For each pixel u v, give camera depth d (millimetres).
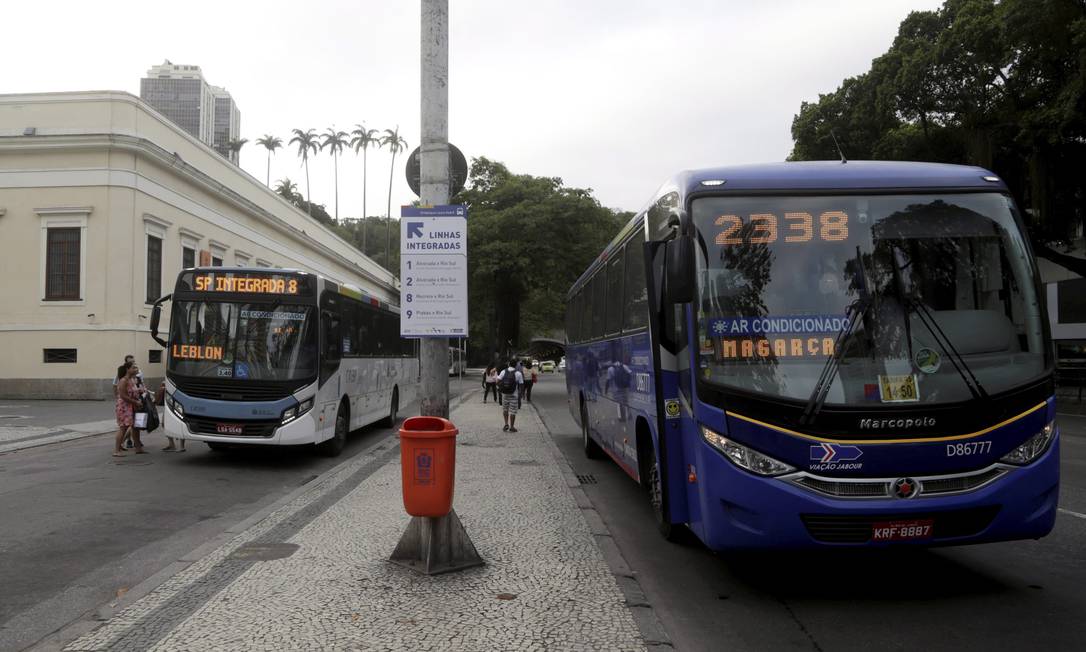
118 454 12766
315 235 49062
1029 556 6336
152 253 28031
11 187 26141
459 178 7223
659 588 5566
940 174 5617
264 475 10930
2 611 5020
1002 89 21969
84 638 4316
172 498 9117
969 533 4918
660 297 6070
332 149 87500
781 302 5277
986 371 5066
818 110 26047
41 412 20844
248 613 4719
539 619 4652
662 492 6418
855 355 5109
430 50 6449
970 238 5371
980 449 4898
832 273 5332
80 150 26047
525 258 32625
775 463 4941
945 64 21750
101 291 25844
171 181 29141
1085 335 31781
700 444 5234
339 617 4656
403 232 6207
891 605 5145
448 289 6211
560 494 8828
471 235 34156
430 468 5543
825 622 4812
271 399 11297
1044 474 4980
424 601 4965
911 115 23703
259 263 38250
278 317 11617
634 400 7797
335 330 12500
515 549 6312
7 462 12102
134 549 6688
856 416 4910
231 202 34406
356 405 14148
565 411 23906
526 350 87688
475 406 25141
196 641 4270
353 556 6047
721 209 5508
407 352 20188
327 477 10234
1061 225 22984
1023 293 5281
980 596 5301
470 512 7797
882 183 5531
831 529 4895
